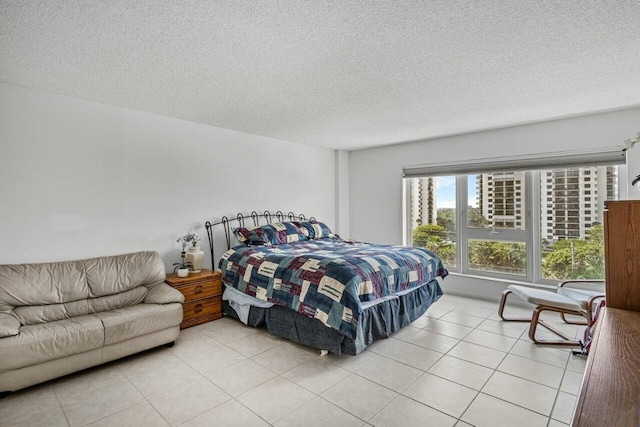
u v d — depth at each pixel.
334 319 2.64
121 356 2.63
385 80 2.67
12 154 2.79
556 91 2.92
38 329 2.32
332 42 2.07
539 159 3.95
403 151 5.16
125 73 2.55
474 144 4.43
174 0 1.64
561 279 3.95
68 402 2.17
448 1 1.65
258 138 4.66
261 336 3.26
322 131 4.41
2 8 1.69
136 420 1.99
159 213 3.69
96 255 3.24
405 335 3.26
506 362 2.69
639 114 3.35
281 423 1.96
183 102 3.24
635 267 1.43
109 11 1.73
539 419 1.98
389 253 3.46
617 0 1.64
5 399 2.20
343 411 2.07
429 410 2.08
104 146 3.29
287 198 5.04
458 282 4.65
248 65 2.40
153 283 3.27
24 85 2.80
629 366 0.96
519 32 1.95
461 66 2.42
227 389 2.32
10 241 2.78
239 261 3.61
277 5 1.68
